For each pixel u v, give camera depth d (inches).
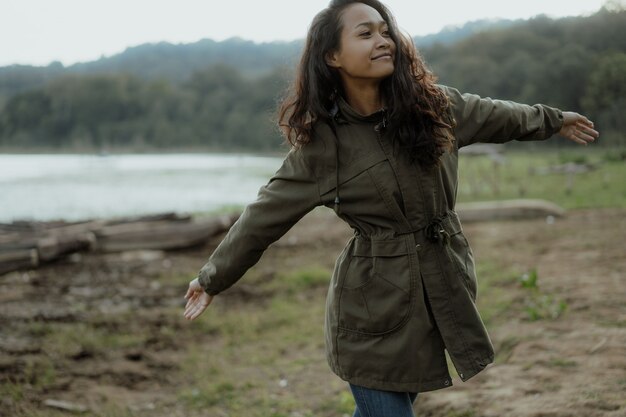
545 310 207.9
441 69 2512.3
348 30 85.2
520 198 671.1
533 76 1814.7
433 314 84.8
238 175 1658.5
